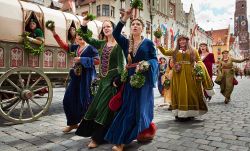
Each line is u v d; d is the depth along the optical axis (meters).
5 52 5.18
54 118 5.80
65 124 5.23
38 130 4.75
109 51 3.96
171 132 4.63
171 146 3.83
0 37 5.10
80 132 3.97
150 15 32.53
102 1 27.80
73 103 4.57
